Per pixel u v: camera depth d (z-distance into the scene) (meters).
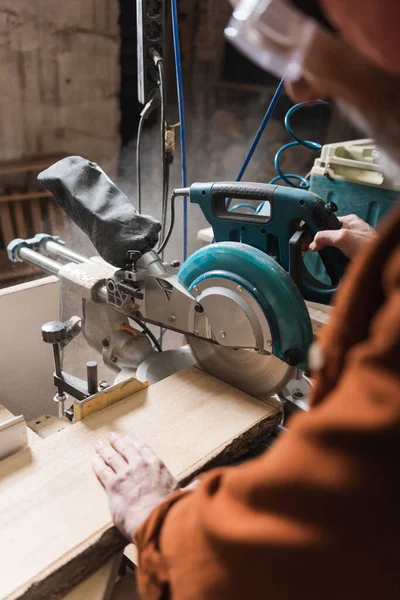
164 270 1.05
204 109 3.70
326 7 0.32
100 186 1.07
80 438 0.91
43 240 1.29
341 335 0.39
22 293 1.40
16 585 0.67
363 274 0.38
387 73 0.33
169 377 1.09
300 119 3.39
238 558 0.38
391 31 0.30
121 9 3.37
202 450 0.90
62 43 3.25
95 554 0.73
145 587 0.52
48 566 0.69
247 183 1.03
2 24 3.02
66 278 1.14
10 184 3.32
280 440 0.40
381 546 0.33
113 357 1.19
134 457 0.78
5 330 1.40
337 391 0.36
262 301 0.91
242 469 0.41
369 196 1.27
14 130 3.30
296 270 0.98
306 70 0.38
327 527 0.34
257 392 1.04
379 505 0.32
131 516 0.69
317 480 0.34
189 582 0.42
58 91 3.35
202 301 0.97
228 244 0.96
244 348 0.96
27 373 1.50
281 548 0.35
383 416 0.32
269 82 3.47
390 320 0.33
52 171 1.09
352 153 1.31
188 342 1.11
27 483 0.82
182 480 0.84
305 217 0.96
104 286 1.11
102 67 3.45
